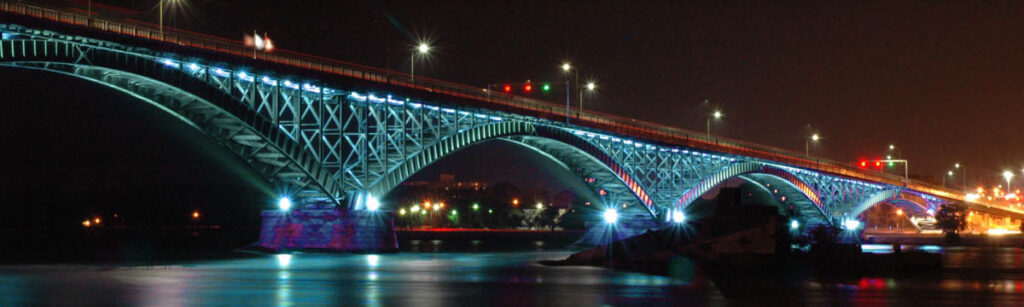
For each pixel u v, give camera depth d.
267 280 55.81
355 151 86.31
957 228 171.50
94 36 62.66
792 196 182.38
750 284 53.06
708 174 148.88
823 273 60.81
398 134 92.06
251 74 75.25
